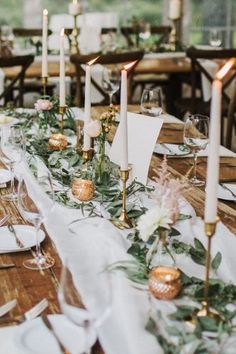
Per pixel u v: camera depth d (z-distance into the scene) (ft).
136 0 27.09
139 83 19.02
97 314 3.49
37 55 17.72
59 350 3.53
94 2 26.86
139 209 5.61
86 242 4.98
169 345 3.48
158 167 7.51
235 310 3.89
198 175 7.24
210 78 15.01
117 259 4.58
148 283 4.11
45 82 9.02
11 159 6.76
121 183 6.13
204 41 26.58
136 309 3.86
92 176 6.15
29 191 5.90
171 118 10.36
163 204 4.50
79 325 3.41
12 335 3.70
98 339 3.76
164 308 3.92
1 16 26.35
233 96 12.35
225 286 4.14
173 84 19.02
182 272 4.34
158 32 22.41
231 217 5.82
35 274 4.63
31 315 3.99
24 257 4.91
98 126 6.03
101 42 18.53
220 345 3.51
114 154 6.45
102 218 5.44
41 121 8.54
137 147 6.15
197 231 5.25
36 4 26.45
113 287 4.16
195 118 6.95
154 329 3.62
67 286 3.48
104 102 14.43
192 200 6.30
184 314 3.79
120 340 3.67
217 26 26.00
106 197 5.90
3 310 4.07
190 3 26.43
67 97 9.14
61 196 5.92
